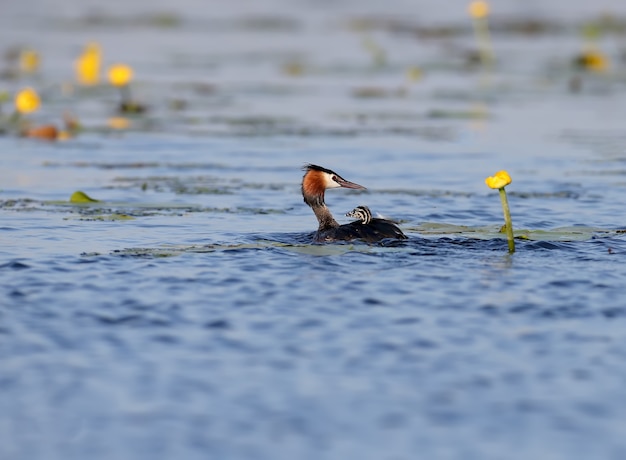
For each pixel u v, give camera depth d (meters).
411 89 36.81
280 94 35.59
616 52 44.00
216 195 21.05
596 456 9.63
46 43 46.16
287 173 23.59
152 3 62.66
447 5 60.50
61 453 9.70
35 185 21.89
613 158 25.42
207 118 31.31
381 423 10.26
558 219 18.92
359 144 27.45
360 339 12.38
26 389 10.99
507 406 10.62
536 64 41.38
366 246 16.27
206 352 11.98
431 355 11.90
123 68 30.08
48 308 13.33
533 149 26.75
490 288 14.22
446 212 19.66
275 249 16.09
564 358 11.82
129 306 13.45
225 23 53.91
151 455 9.66
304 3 62.41
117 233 17.28
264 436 10.01
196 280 14.52
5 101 34.31
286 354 11.93
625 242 16.59
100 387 11.05
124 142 27.72
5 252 15.84
